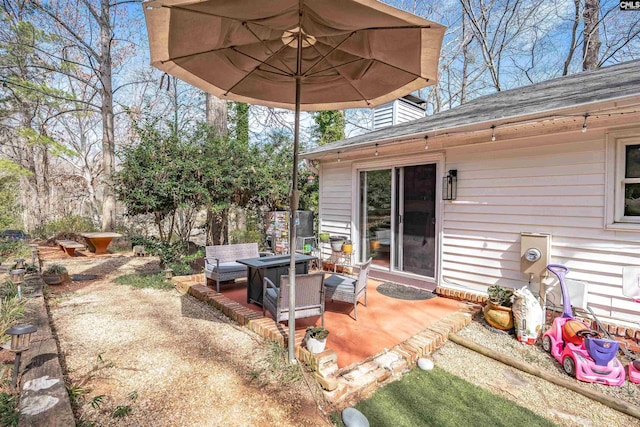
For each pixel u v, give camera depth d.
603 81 4.41
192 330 4.06
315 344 3.08
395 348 3.51
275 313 3.85
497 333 4.09
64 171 20.97
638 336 3.56
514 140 4.52
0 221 11.33
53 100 14.25
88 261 8.80
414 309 4.68
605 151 3.81
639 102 3.10
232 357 3.36
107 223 11.80
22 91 12.77
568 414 2.70
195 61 2.86
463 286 5.11
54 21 13.34
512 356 3.55
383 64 2.91
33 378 2.52
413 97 10.12
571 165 4.06
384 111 9.67
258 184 7.77
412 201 5.80
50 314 4.62
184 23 2.33
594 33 11.69
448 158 5.25
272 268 4.74
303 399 2.70
